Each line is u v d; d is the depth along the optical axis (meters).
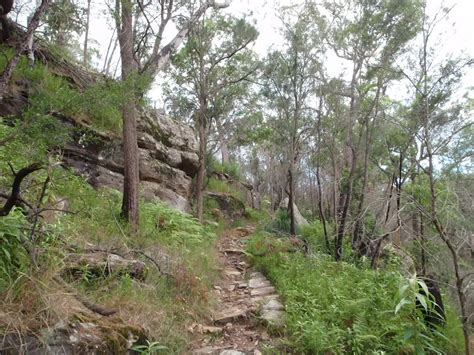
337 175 11.05
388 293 6.28
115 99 3.96
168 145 12.98
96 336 3.48
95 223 6.41
